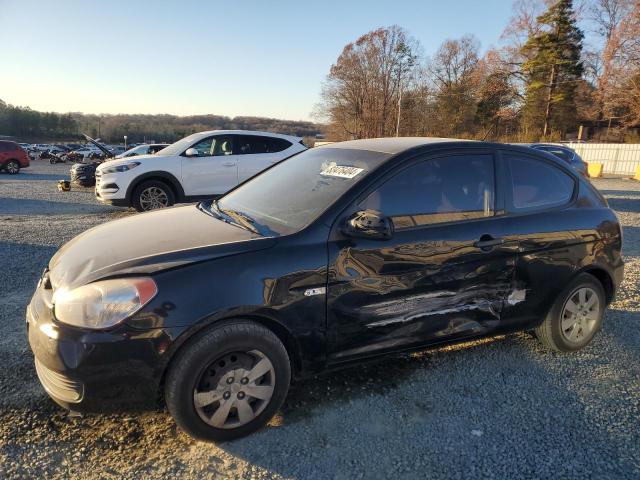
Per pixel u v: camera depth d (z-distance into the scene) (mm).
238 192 3842
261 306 2521
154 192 9438
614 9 43688
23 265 5625
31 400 2906
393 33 56031
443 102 56875
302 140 10633
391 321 2934
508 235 3279
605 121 45969
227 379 2520
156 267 2426
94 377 2273
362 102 58844
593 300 3779
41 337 2367
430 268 3004
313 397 3053
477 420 2859
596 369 3523
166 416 2816
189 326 2367
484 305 3262
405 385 3227
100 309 2301
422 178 3121
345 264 2742
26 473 2326
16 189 16078
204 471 2385
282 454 2521
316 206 2930
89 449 2516
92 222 8797
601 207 3883
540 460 2527
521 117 50219
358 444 2617
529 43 47125
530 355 3701
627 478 2408
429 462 2494
